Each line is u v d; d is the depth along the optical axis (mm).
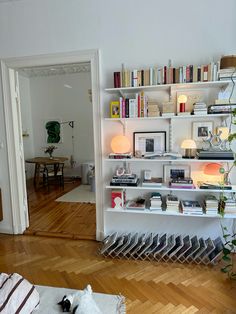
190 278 2250
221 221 2717
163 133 2717
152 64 2641
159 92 2680
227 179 2611
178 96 2602
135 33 2639
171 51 2592
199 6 2492
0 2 2863
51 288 2008
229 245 2609
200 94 2594
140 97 2559
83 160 6844
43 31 2840
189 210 2504
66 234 3174
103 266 2469
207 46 2523
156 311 1838
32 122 7000
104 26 2693
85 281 2219
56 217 3799
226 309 1856
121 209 2658
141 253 2568
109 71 2734
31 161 5738
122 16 2645
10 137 3111
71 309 1629
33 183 6250
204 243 2553
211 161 2438
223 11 2457
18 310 1512
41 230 3314
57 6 2770
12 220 3248
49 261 2576
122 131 2799
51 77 6707
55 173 5949
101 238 2986
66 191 5410
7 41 2945
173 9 2543
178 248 2518
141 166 2830
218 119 2590
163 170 2785
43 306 1748
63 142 6891
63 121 6828
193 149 2619
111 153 2770
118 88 2537
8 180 3197
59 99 6770
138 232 2906
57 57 2832
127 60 2686
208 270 2375
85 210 4117
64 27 2783
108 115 2803
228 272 2320
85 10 2715
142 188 2592
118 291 2072
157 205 2611
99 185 2920
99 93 2779
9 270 2416
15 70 3109
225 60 2225
